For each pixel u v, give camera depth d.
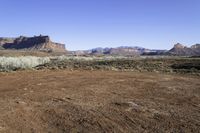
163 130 8.57
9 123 8.84
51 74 24.45
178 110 11.25
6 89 15.52
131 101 12.76
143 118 9.87
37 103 11.92
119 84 18.53
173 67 39.81
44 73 25.38
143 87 17.31
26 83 18.11
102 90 15.82
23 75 23.16
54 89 15.85
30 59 41.22
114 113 10.46
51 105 11.60
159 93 15.17
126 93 14.96
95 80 20.44
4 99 12.56
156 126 8.96
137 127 8.83
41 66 38.31
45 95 13.86
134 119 9.72
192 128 8.82
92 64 45.06
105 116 10.02
